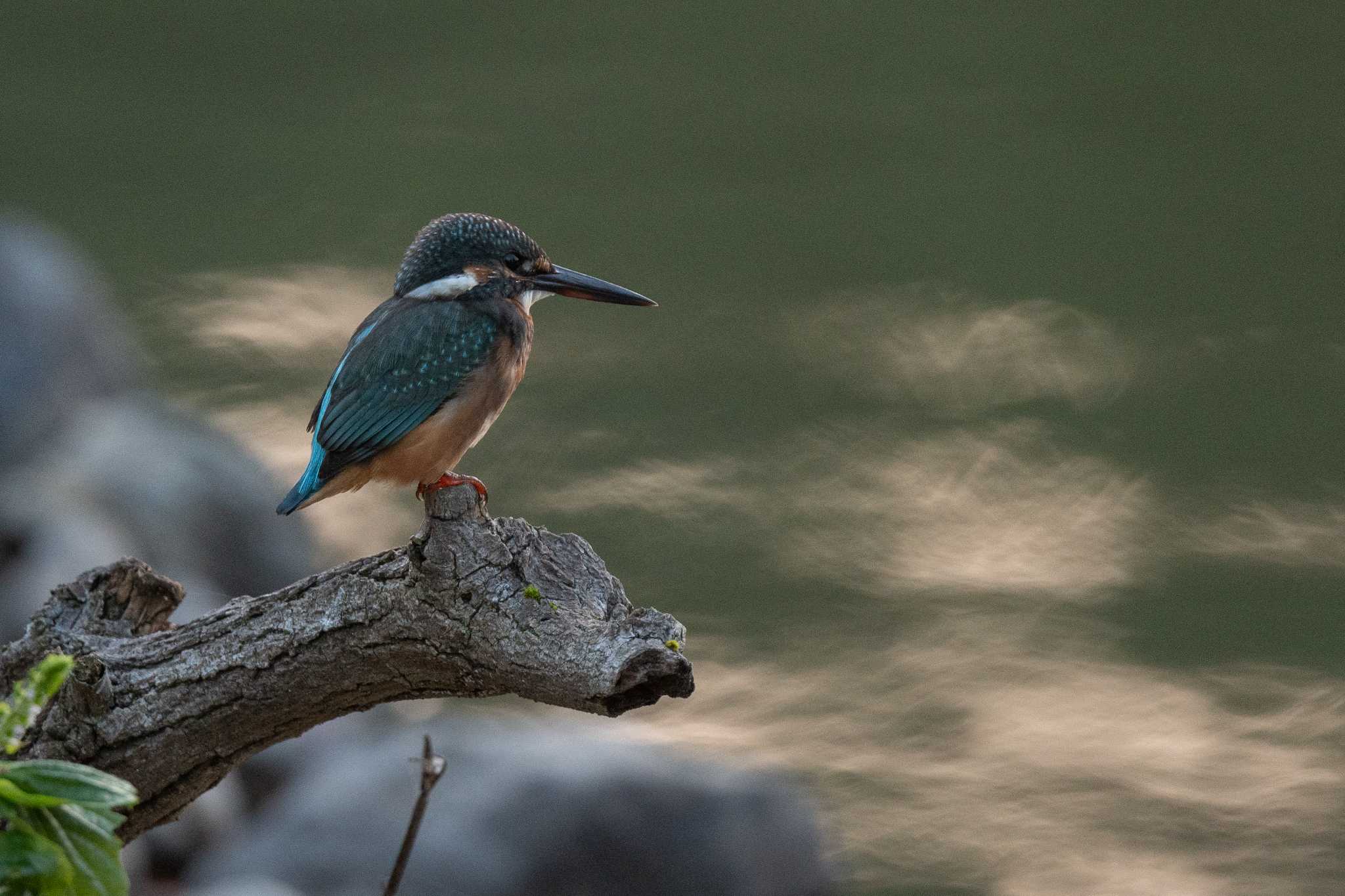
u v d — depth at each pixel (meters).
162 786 4.90
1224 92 28.70
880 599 15.54
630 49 31.36
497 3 33.81
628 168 26.19
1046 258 23.16
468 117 28.27
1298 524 16.89
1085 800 12.75
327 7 33.62
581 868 10.47
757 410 19.06
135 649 4.82
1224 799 12.77
